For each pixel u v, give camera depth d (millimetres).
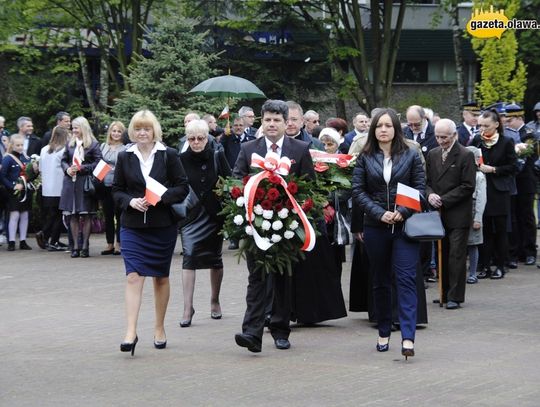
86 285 13852
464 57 37844
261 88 29250
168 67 22344
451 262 11930
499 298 12734
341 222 10922
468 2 34875
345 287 13688
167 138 21891
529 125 17422
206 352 9312
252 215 9000
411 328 8859
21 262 16531
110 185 16938
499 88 27375
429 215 8828
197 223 10727
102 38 29875
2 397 7590
